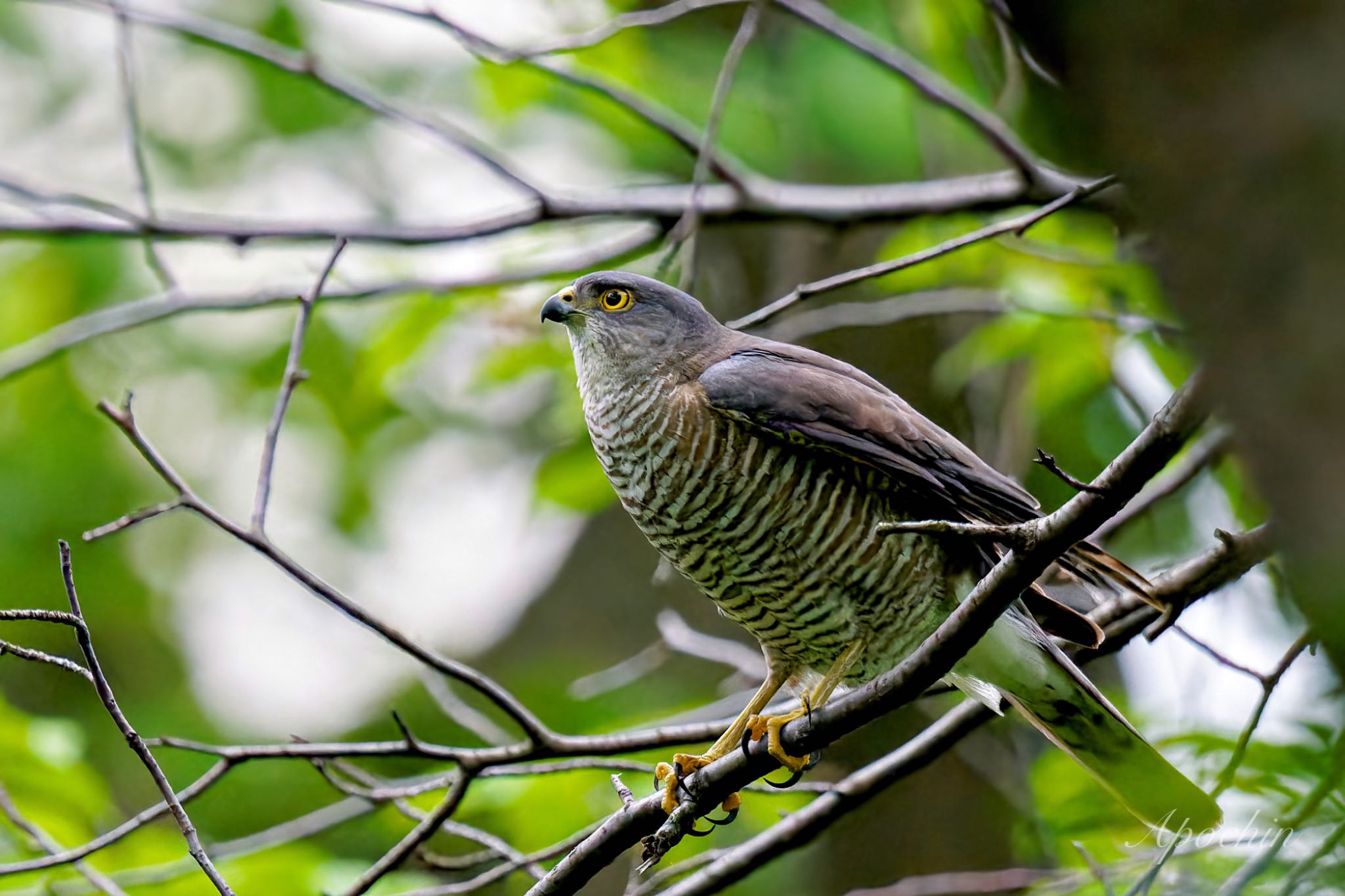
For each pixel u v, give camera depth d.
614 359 8.83
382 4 9.93
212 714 14.77
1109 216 8.89
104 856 9.78
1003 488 8.11
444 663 7.84
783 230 14.13
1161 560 10.59
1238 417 3.28
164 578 15.21
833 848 12.45
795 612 8.34
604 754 8.45
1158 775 7.95
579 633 15.38
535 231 11.93
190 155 15.54
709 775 7.28
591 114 12.73
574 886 7.33
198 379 15.14
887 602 8.17
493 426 15.31
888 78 12.03
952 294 11.16
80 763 10.08
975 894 12.09
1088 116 3.40
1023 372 12.10
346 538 15.14
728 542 8.34
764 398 8.13
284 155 15.58
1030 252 10.91
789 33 12.44
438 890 8.67
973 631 6.23
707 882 8.84
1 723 9.73
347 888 9.24
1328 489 3.12
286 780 14.08
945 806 12.39
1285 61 2.99
